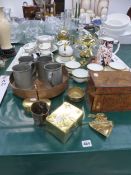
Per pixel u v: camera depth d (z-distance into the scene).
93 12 1.85
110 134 0.63
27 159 0.57
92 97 0.69
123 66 0.94
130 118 0.70
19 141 0.60
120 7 2.34
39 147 0.58
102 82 0.67
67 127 0.58
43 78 0.79
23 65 0.75
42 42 1.14
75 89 0.79
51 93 0.75
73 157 0.58
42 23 1.52
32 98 0.74
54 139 0.60
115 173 0.65
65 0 2.13
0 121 0.67
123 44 1.33
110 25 1.27
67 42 1.14
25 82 0.75
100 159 0.60
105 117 0.69
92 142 0.60
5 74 0.94
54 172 0.62
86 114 0.70
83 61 1.01
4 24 1.04
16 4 2.16
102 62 0.95
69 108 0.66
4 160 0.56
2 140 0.60
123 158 0.60
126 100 0.70
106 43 0.96
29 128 0.64
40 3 1.88
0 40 1.08
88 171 0.63
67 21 1.53
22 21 1.57
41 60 0.81
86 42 1.10
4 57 1.10
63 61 1.01
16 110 0.72
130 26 1.32
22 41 1.32
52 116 0.62
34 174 0.62
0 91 0.80
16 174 0.62
